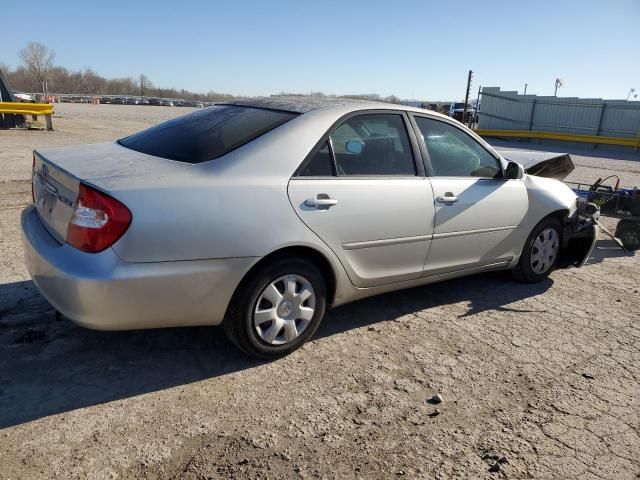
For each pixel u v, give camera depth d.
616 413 3.13
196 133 3.53
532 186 4.90
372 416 2.96
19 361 3.26
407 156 3.95
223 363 3.40
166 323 3.02
